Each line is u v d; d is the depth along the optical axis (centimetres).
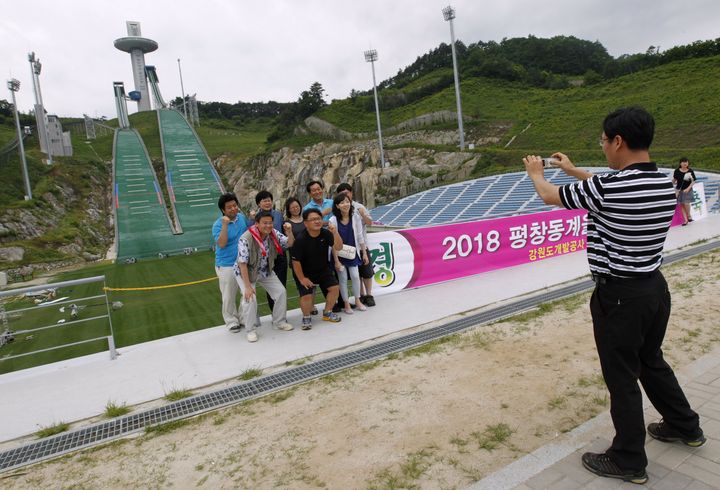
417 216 2833
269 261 551
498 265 835
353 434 315
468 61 6212
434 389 375
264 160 4803
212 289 1194
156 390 417
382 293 706
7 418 379
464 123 4434
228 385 418
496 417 323
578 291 643
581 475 250
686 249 865
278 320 570
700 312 509
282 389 399
